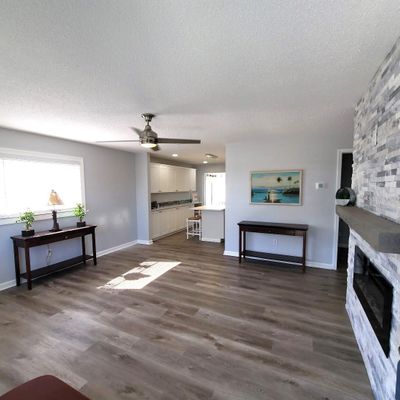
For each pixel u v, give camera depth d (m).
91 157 4.60
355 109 2.45
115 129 3.37
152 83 1.92
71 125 3.14
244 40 1.36
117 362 1.91
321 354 1.98
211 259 4.58
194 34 1.31
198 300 2.93
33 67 1.65
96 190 4.73
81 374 1.79
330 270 3.96
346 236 5.57
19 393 1.07
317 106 2.46
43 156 3.75
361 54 1.50
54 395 1.06
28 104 2.36
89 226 4.18
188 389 1.66
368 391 1.63
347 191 2.38
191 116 2.79
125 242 5.55
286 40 1.36
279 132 3.66
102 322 2.47
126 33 1.29
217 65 1.64
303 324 2.41
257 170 4.43
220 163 8.58
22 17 1.16
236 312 2.65
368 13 1.15
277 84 1.95
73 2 1.08
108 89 2.02
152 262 4.41
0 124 3.07
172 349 2.06
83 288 3.29
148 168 5.77
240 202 4.64
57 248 4.05
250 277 3.66
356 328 2.16
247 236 4.64
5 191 3.37
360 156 2.19
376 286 1.62
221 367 1.85
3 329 2.36
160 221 6.52
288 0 1.08
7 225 3.36
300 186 4.13
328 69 1.70
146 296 3.04
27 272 3.24
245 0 1.07
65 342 2.15
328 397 1.59
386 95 1.51
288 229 3.89
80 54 1.50
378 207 1.64
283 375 1.77
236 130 3.52
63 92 2.08
